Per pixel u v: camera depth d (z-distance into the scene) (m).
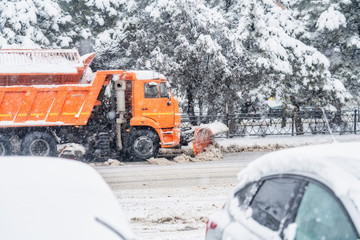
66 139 15.68
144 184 12.05
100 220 2.52
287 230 2.99
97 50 27.23
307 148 3.46
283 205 3.16
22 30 25.67
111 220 2.58
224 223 3.70
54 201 2.63
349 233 2.57
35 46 24.94
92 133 15.98
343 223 2.64
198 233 7.34
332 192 2.78
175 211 8.91
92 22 30.41
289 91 23.91
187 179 12.74
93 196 2.77
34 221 2.43
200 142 16.95
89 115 15.37
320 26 24.67
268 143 20.47
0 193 2.65
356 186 2.68
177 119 16.61
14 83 15.20
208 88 23.64
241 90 23.59
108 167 15.06
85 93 15.34
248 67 23.47
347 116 24.86
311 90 24.42
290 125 25.05
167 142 16.45
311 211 2.91
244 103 24.67
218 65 22.36
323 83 24.02
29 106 14.85
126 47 27.08
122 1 29.58
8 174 2.93
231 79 22.95
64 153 15.16
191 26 23.09
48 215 2.50
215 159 16.69
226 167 14.85
